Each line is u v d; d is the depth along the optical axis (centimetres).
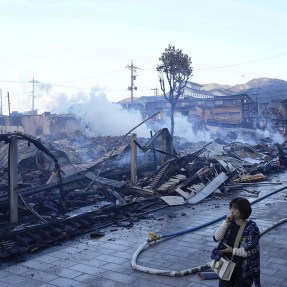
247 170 2294
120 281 676
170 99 3906
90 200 1557
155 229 1069
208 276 674
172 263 772
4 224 1148
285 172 2603
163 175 1694
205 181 1806
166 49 3838
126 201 1520
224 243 454
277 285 643
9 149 1159
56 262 795
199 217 1217
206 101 6412
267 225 1076
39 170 2056
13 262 802
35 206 1341
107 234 1027
